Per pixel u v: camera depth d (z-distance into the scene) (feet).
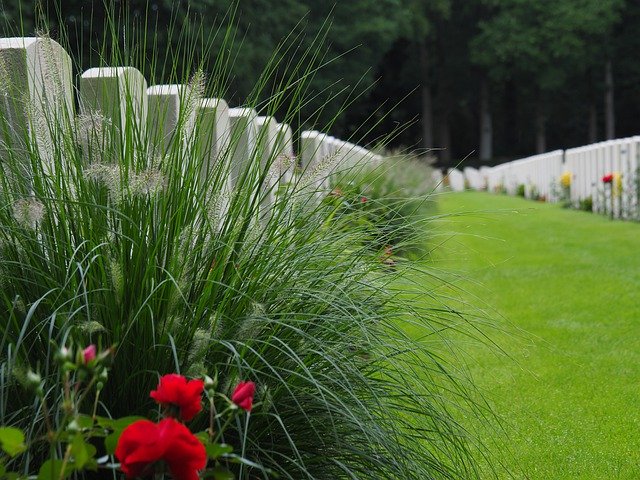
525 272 31.68
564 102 189.16
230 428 7.91
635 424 14.24
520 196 94.07
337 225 9.79
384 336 9.00
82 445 5.28
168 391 5.72
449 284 10.39
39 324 7.44
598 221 52.95
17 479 5.77
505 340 19.69
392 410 9.34
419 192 27.91
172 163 8.26
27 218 7.33
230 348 7.22
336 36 87.40
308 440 8.32
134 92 9.63
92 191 8.07
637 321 22.53
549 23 167.94
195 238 8.27
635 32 180.34
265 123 8.94
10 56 9.85
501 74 175.01
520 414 14.53
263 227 9.20
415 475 8.49
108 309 7.51
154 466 5.54
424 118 180.04
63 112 8.72
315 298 8.55
